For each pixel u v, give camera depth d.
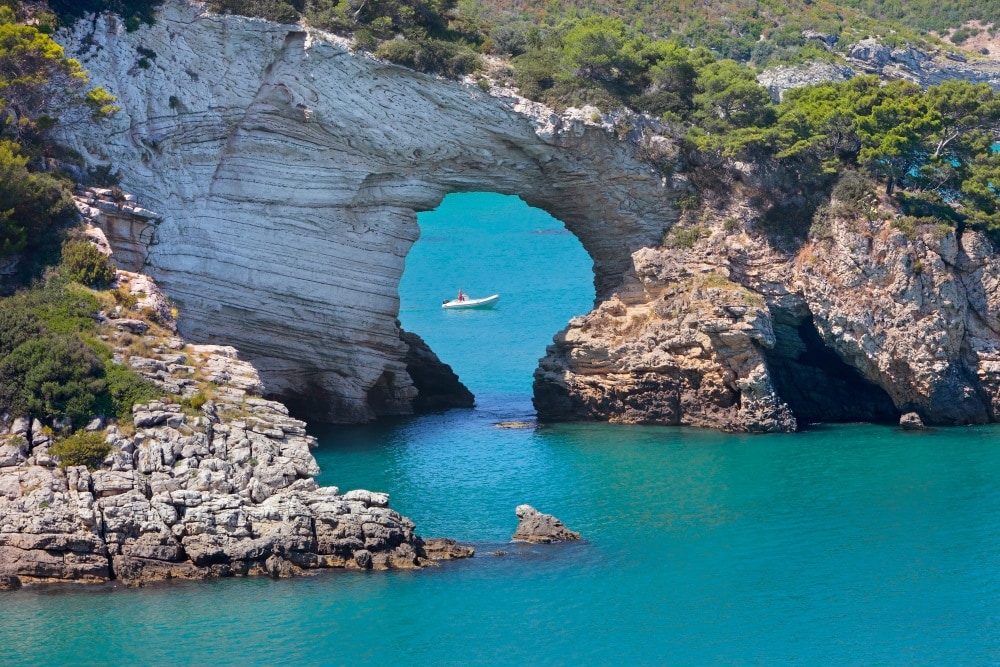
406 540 67.88
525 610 63.62
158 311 76.00
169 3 89.81
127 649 58.16
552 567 68.50
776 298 98.69
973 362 98.69
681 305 97.88
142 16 89.25
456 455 88.94
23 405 65.94
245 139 91.25
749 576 68.31
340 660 58.41
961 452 90.00
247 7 90.69
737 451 90.38
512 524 74.75
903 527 75.19
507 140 97.50
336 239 94.44
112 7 89.00
